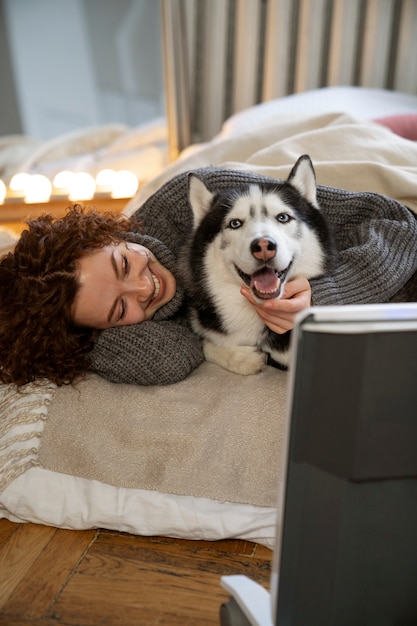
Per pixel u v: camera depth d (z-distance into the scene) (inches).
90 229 57.7
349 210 63.0
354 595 37.2
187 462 54.1
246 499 53.2
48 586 48.0
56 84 112.9
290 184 56.8
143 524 53.5
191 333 63.4
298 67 128.2
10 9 104.9
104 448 55.5
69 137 117.8
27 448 56.7
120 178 109.3
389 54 130.0
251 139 81.9
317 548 35.1
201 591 47.3
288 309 50.9
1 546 53.2
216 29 125.0
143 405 56.6
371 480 34.1
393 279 58.1
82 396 58.1
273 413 54.9
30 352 57.9
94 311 56.8
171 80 120.2
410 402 32.8
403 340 31.6
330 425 32.5
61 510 55.1
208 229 57.0
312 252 56.2
